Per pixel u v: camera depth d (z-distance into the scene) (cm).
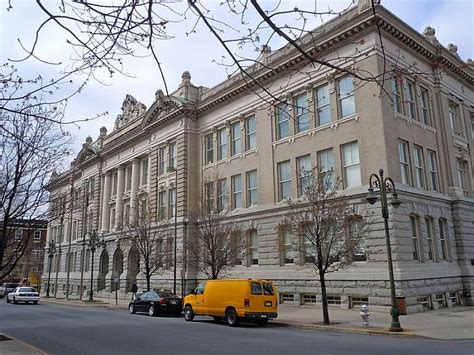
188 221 3766
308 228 2141
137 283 4203
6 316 2703
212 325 2084
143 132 4584
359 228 2258
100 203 5453
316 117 2945
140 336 1652
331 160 2816
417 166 2773
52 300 4722
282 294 2927
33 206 1497
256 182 3375
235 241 3136
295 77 3048
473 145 3319
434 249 2669
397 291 2286
